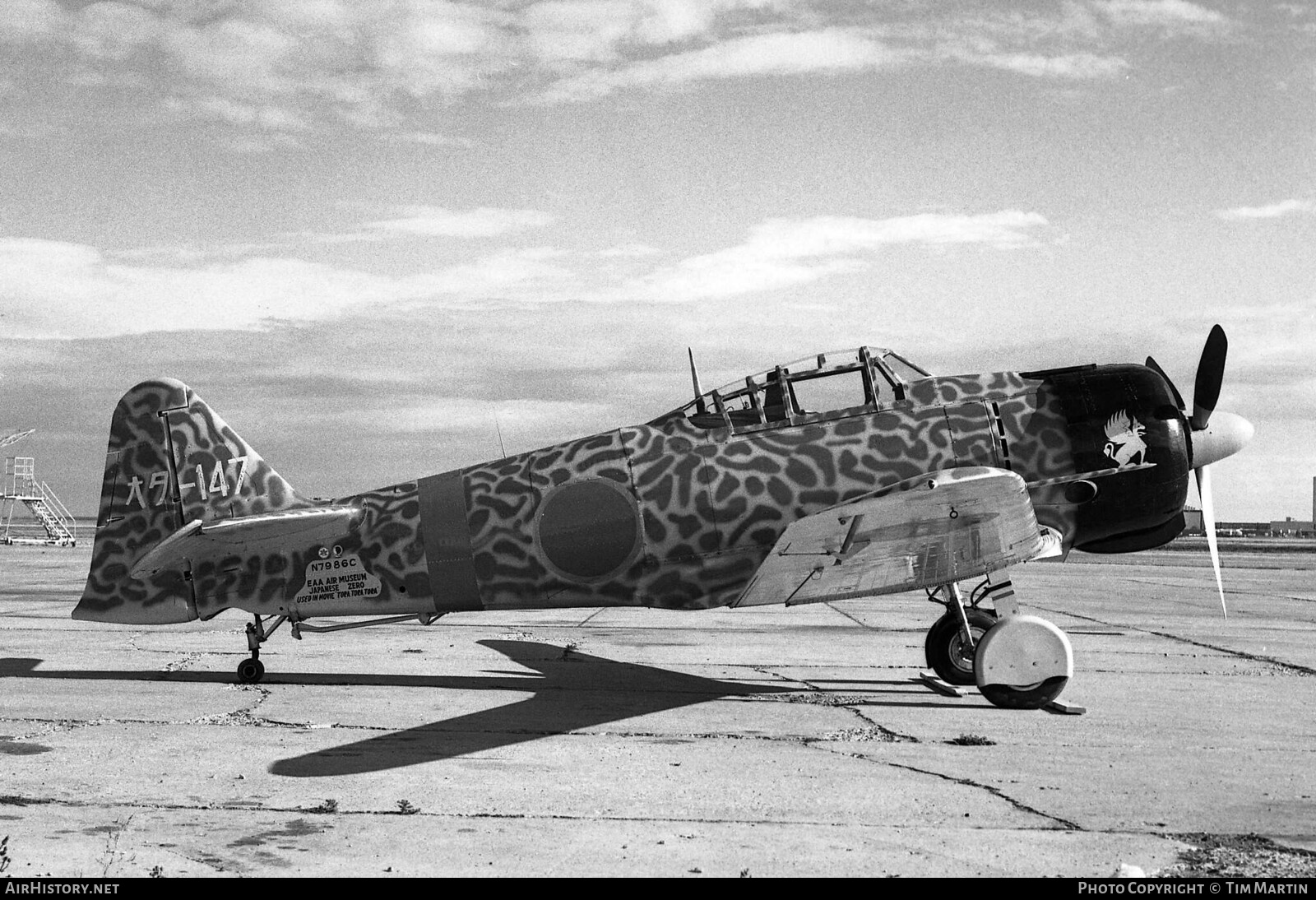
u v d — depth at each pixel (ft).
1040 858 15.81
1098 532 30.55
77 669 35.50
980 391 30.53
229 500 33.91
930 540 27.22
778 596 30.71
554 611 59.16
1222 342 31.99
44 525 201.57
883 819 17.84
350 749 23.20
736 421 30.60
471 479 31.94
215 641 43.50
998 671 27.84
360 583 32.12
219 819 17.80
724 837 16.83
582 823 17.56
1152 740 24.20
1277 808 18.57
